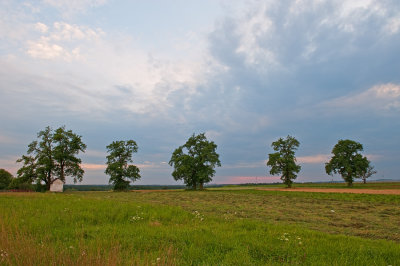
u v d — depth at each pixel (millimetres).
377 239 9602
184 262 5859
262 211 19328
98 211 13430
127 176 66938
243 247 7191
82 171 58469
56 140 55906
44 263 4820
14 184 56062
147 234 8586
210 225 10883
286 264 5887
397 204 26625
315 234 9516
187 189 76188
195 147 73438
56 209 13594
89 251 5875
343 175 71688
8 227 7875
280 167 70500
